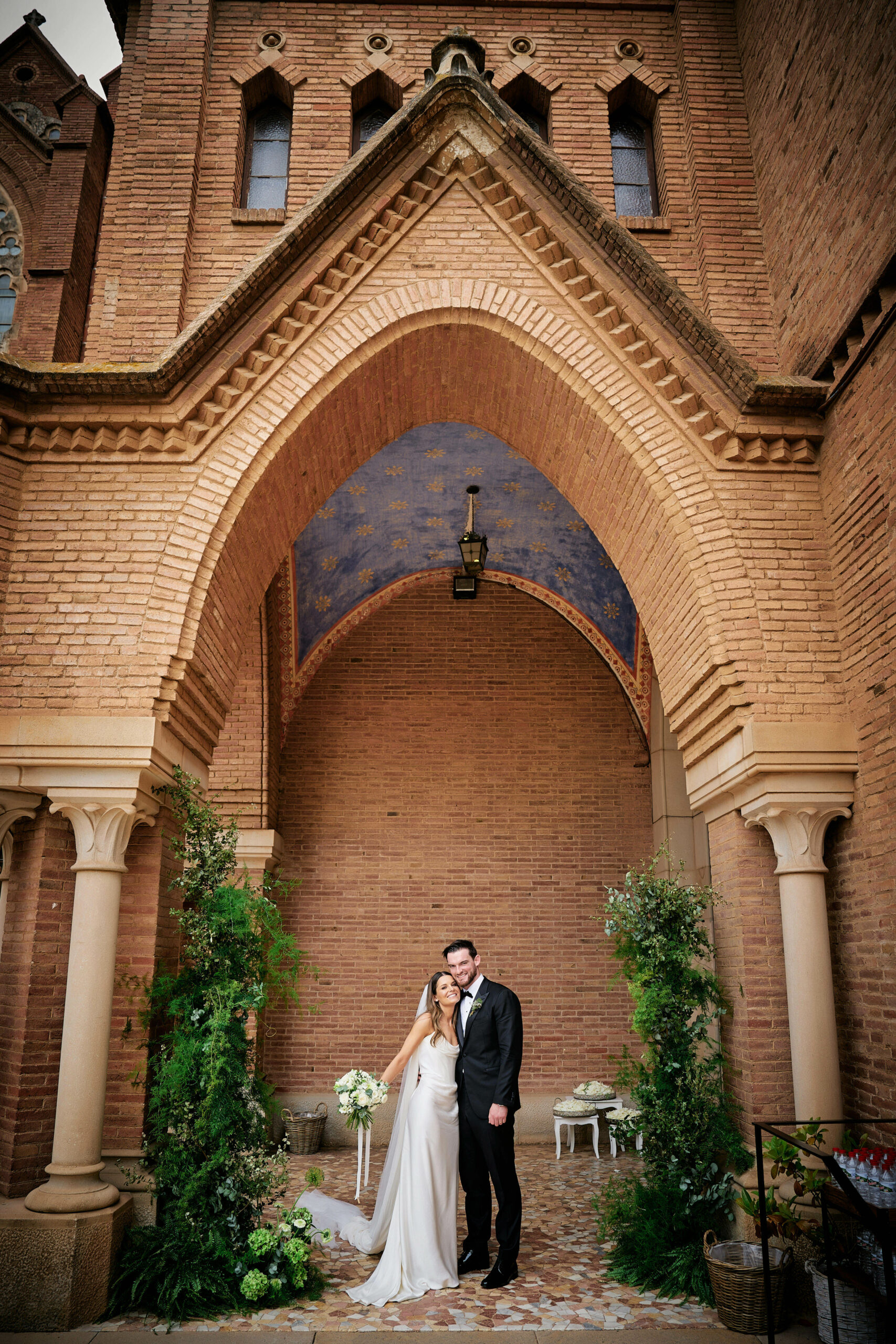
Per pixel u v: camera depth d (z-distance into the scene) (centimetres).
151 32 848
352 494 1040
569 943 1127
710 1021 622
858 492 607
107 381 637
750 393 643
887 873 557
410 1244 564
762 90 782
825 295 662
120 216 806
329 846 1151
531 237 716
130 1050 588
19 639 608
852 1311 466
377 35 877
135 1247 533
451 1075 605
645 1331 496
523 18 887
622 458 698
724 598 638
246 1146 563
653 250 806
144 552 631
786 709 615
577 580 1165
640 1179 678
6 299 898
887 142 569
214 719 710
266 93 881
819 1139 527
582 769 1183
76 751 579
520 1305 534
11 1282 502
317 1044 1088
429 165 729
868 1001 568
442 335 731
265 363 675
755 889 627
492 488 1059
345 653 1215
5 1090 559
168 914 638
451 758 1183
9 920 592
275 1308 527
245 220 807
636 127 887
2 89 1095
